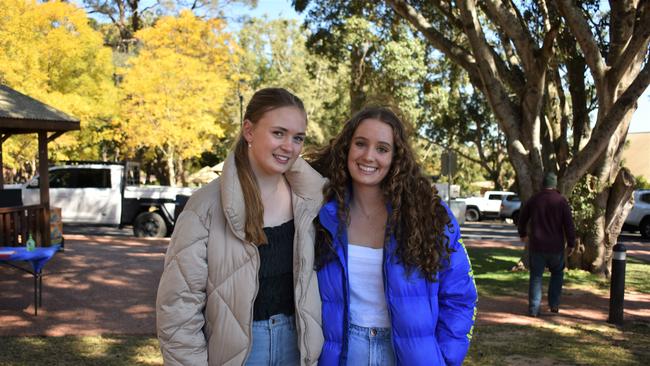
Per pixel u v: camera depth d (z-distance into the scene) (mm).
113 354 4711
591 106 10695
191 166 42969
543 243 6367
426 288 2197
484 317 6402
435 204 2234
